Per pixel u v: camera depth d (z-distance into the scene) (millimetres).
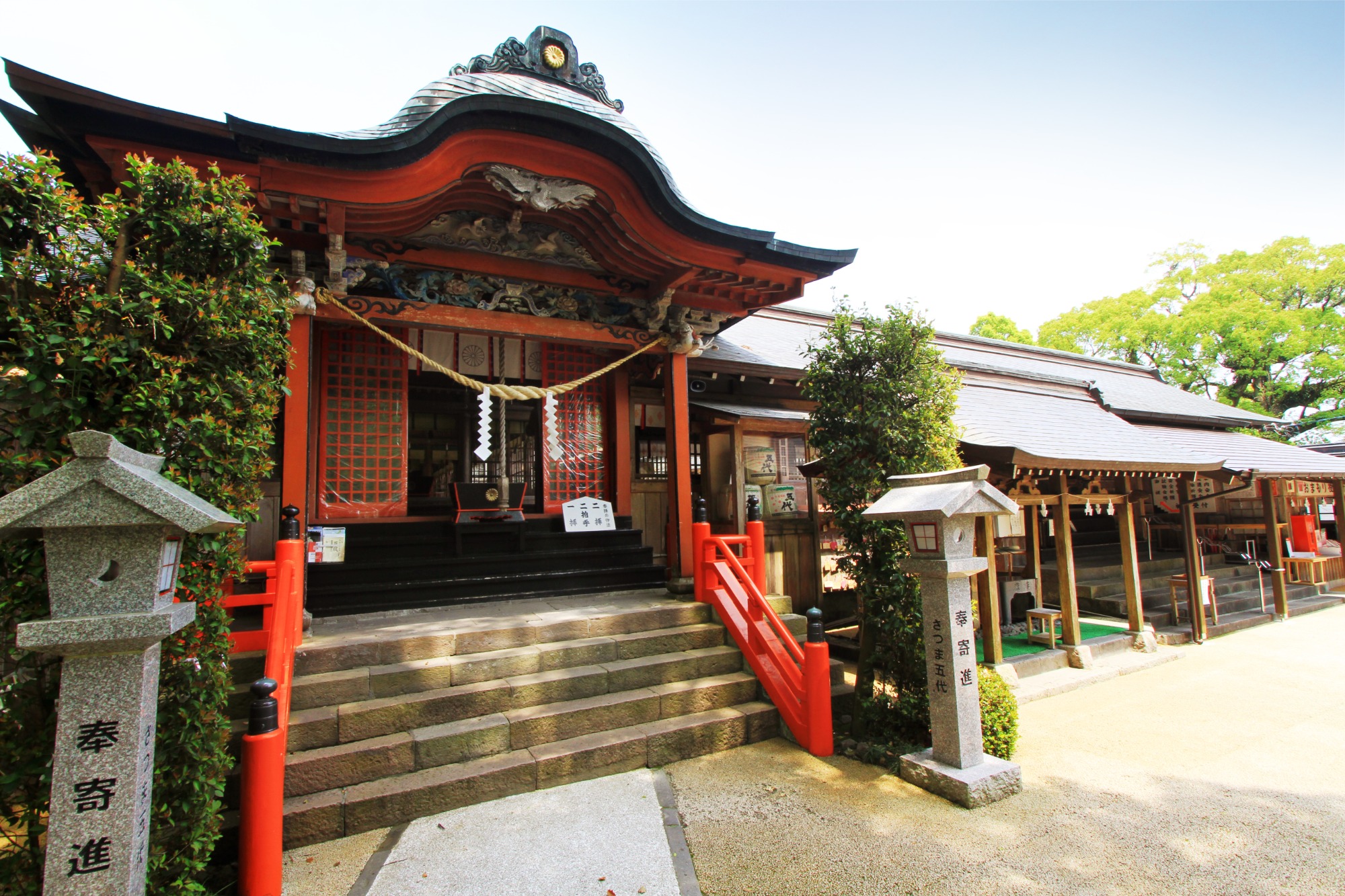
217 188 3283
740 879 3438
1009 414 9914
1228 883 3416
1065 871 3518
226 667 3307
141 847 2445
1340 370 20734
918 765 4562
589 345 7180
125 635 2312
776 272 7004
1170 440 12016
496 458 9234
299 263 5461
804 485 9562
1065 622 7820
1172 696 6832
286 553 4594
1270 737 5609
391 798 3982
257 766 3238
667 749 4914
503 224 6438
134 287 2922
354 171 4918
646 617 6090
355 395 7000
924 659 5316
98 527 2332
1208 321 22094
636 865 3535
